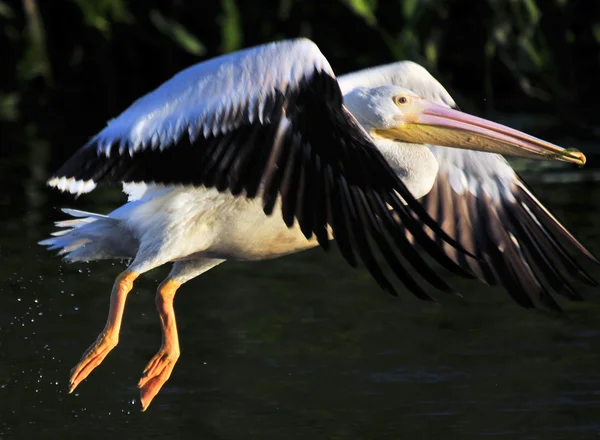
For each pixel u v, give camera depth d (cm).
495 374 1043
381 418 945
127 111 843
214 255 906
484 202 1012
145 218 877
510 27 2344
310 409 966
